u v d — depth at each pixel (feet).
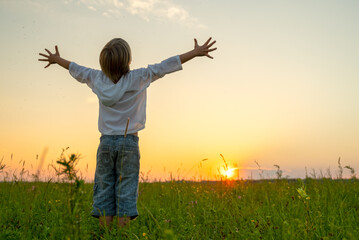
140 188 21.04
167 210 15.23
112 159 12.04
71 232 6.54
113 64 12.07
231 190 18.34
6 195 16.38
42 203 14.47
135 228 11.51
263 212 14.14
